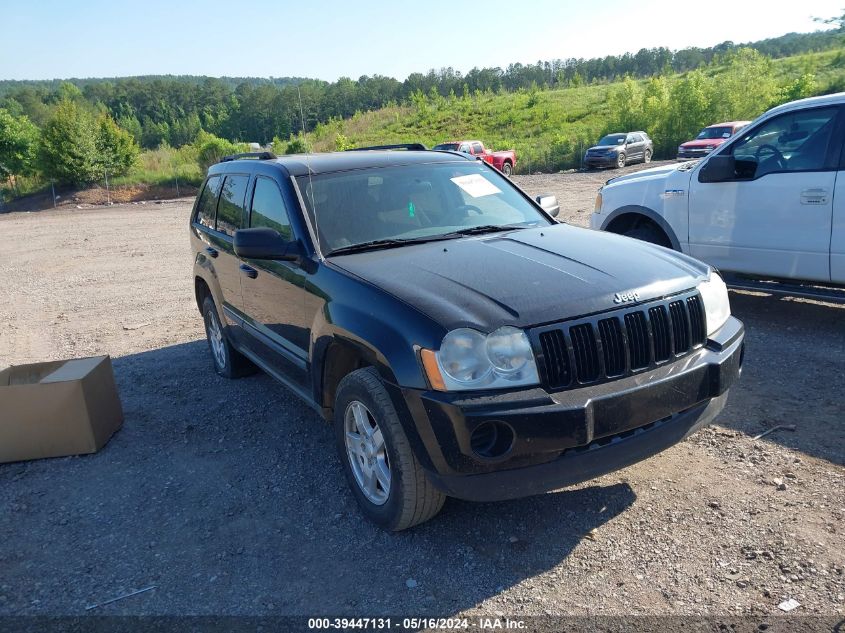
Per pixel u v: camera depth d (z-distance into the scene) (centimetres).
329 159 445
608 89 6838
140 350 687
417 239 385
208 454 430
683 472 360
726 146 614
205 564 312
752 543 296
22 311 923
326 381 359
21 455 432
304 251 374
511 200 452
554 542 309
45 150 3597
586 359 284
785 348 539
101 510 369
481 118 6184
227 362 560
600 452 282
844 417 409
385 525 322
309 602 281
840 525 303
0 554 332
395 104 7419
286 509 357
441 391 275
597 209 736
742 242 598
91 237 1806
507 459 269
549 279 309
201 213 581
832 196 532
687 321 312
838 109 534
